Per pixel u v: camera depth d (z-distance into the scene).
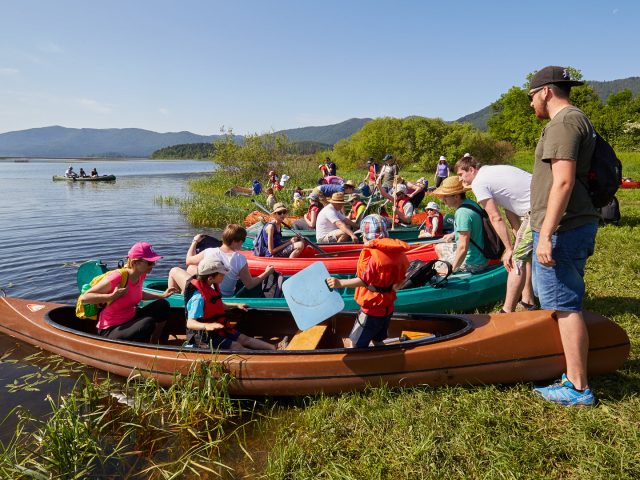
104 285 4.32
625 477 2.54
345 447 3.09
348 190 11.05
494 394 3.48
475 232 5.10
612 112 40.03
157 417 3.68
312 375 3.65
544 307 3.23
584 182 2.96
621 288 5.71
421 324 4.30
